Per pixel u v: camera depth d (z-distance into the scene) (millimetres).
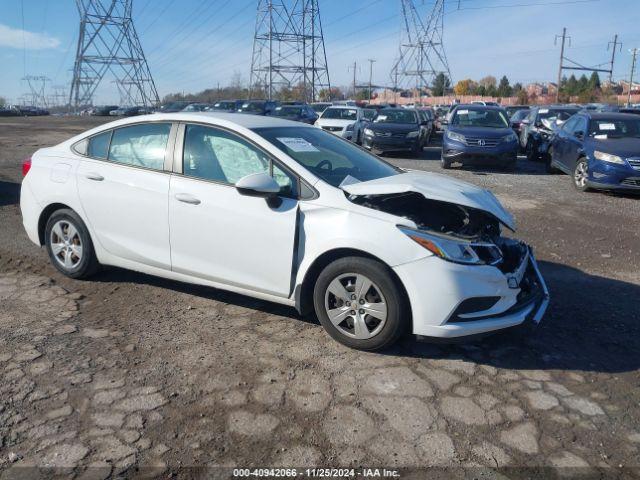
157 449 2828
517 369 3752
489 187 11586
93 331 4137
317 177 4020
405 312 3734
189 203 4316
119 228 4715
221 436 2945
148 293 4898
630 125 11469
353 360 3783
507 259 4137
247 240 4109
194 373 3564
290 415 3139
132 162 4688
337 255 3918
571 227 8016
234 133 4324
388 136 17406
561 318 4652
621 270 6082
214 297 4836
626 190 10586
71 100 67938
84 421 3035
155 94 64500
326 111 21641
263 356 3811
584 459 2854
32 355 3740
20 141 19844
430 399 3342
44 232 5301
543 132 16266
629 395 3479
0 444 2828
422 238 3621
